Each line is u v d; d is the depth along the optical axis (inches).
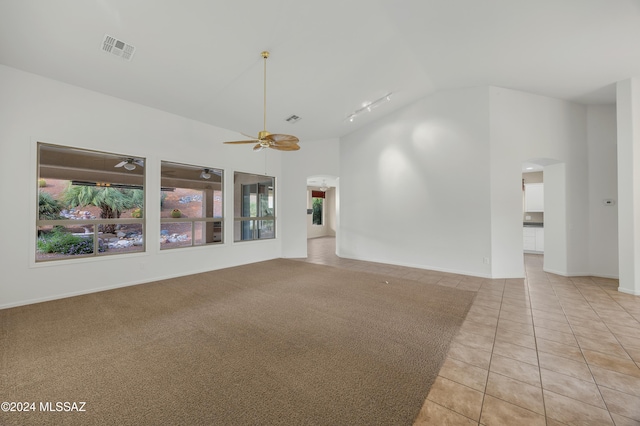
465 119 207.8
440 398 71.7
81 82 154.8
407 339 105.2
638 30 127.1
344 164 289.0
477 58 168.9
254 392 73.7
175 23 123.0
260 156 269.3
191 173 227.9
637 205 158.9
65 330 111.5
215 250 229.5
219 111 205.3
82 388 75.0
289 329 113.6
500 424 62.6
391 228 251.6
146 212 187.3
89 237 179.2
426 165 228.1
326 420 63.7
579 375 81.7
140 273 183.9
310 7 125.3
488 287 176.1
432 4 128.9
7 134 136.5
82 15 113.0
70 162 169.3
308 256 298.8
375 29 145.5
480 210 202.2
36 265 144.6
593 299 152.3
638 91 162.1
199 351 95.3
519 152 199.2
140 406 68.0
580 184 205.6
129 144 178.7
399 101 230.4
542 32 138.2
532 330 113.3
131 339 104.0
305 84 186.1
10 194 137.2
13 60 133.1
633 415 65.1
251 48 144.7
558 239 210.5
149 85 164.4
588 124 207.0
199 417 64.3
